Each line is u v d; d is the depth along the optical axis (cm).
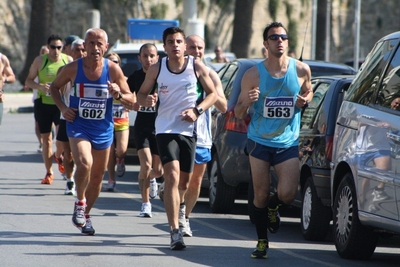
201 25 7081
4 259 2016
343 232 2164
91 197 2406
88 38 2286
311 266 2048
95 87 2309
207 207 3175
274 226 2186
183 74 2211
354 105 2203
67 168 3206
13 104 8925
